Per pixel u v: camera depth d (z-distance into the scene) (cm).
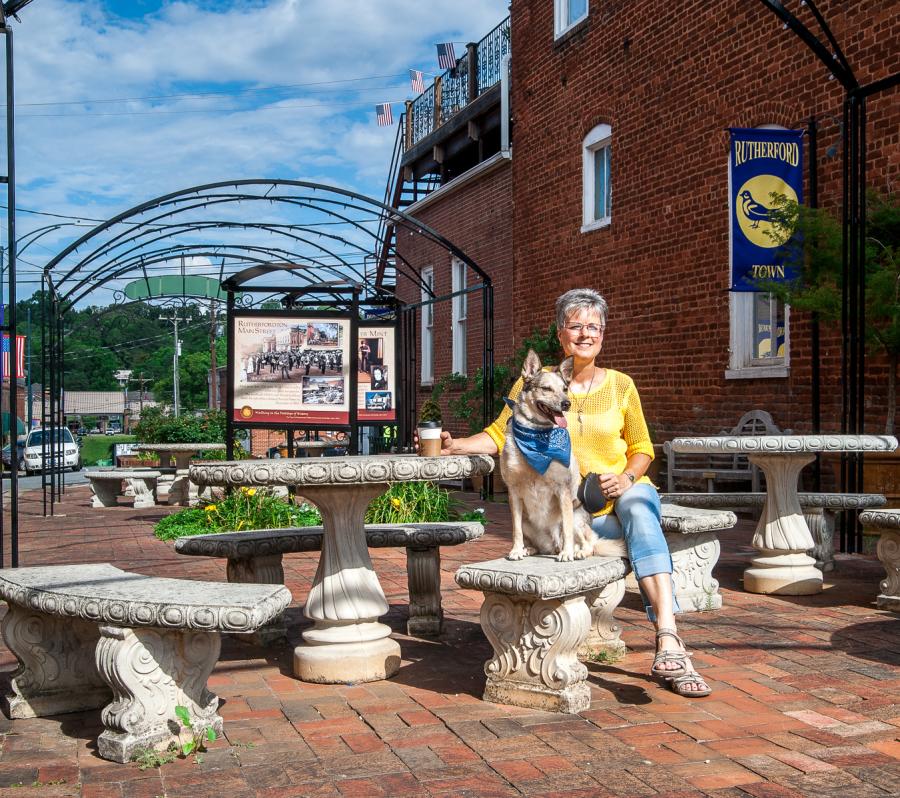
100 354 8650
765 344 1086
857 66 930
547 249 1548
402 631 552
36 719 392
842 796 300
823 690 416
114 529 1160
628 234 1319
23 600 371
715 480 1120
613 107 1348
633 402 455
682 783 312
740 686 423
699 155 1170
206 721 362
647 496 430
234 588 362
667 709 391
